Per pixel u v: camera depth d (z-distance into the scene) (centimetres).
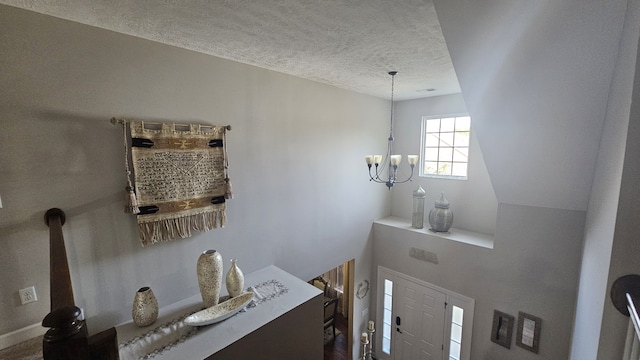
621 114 150
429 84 375
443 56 266
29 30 175
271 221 328
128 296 228
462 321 397
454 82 363
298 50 251
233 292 249
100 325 215
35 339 185
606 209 177
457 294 398
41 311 191
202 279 233
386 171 507
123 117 214
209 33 213
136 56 218
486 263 368
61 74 187
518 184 315
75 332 72
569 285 308
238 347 202
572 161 256
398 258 460
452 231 436
